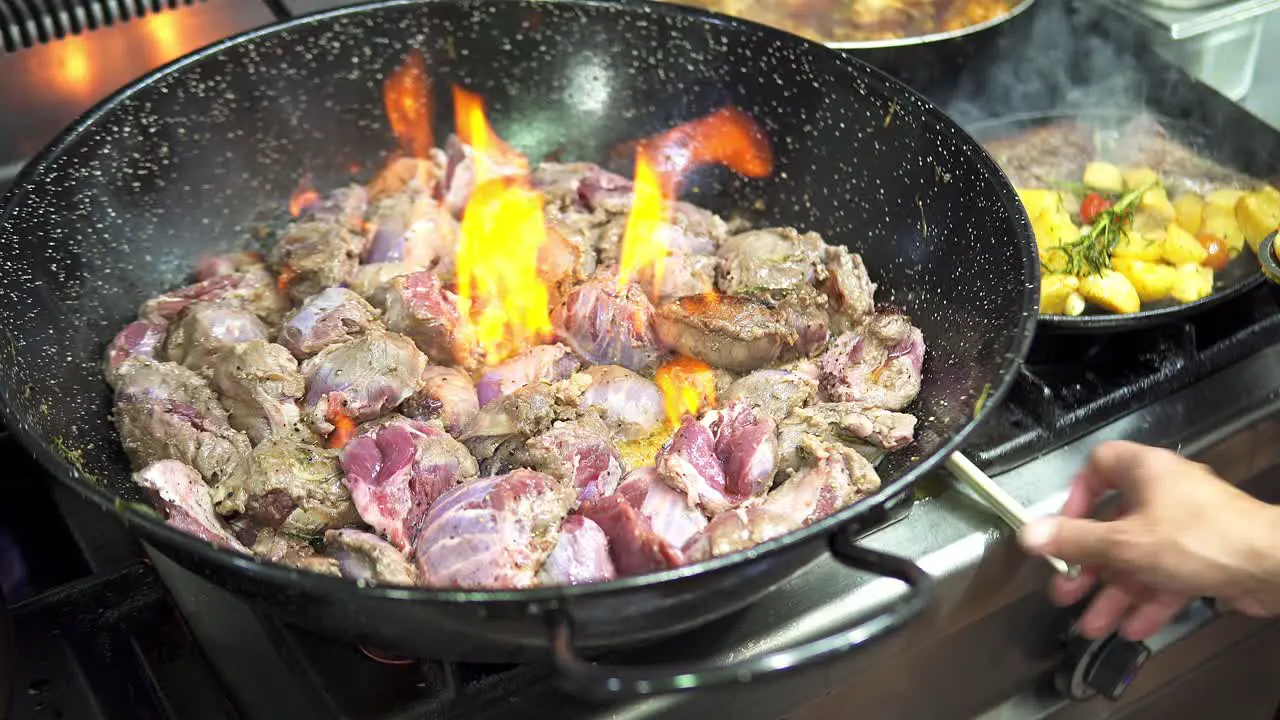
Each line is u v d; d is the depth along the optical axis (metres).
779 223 1.40
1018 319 1.05
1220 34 1.58
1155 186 1.41
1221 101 1.45
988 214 1.16
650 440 1.23
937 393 1.18
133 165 1.28
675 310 1.24
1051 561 1.14
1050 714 1.29
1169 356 1.25
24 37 1.33
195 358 1.23
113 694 1.06
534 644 0.95
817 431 1.16
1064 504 1.16
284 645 1.06
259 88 1.33
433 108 1.42
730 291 1.29
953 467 1.14
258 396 1.17
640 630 0.97
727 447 1.15
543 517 1.06
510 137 1.45
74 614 1.09
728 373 1.26
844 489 1.11
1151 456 1.08
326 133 1.40
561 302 1.28
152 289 1.31
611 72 1.41
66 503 1.16
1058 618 1.24
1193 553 1.03
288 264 1.30
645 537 1.06
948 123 1.21
